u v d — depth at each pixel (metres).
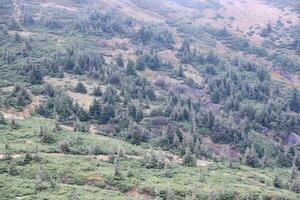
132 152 133.25
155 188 108.06
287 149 169.75
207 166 136.12
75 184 107.62
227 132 171.12
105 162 121.62
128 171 114.12
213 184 117.19
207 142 166.75
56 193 98.81
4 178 103.62
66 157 119.38
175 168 126.75
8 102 161.25
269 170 151.62
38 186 100.44
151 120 166.88
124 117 160.25
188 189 109.69
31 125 140.62
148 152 134.75
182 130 165.88
